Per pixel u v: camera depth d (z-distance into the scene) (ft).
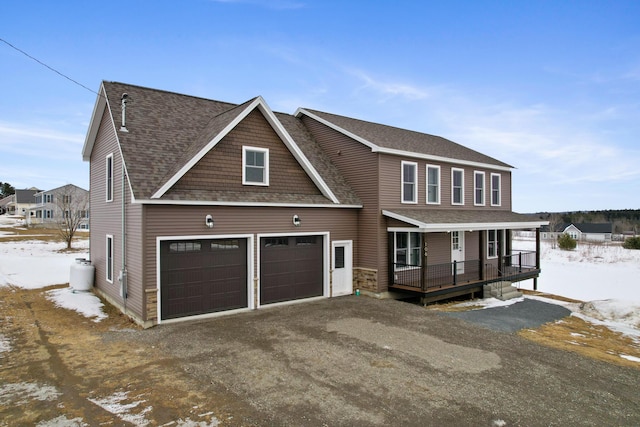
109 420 18.74
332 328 34.86
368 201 50.08
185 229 36.19
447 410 20.49
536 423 19.63
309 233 45.78
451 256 60.70
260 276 42.01
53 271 67.41
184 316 36.70
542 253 129.18
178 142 41.42
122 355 27.50
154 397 21.17
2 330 33.45
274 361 26.63
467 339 33.35
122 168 38.96
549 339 36.99
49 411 19.53
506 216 64.34
